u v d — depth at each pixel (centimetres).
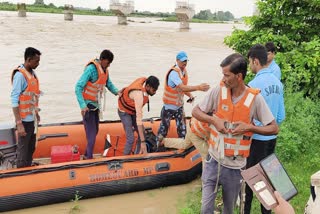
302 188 496
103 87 571
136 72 1480
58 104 979
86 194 525
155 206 517
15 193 488
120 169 544
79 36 2933
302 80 688
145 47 2417
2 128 551
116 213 498
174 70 585
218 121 330
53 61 1648
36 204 502
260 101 327
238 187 353
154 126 674
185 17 5022
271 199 217
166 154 575
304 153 609
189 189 568
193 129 489
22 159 516
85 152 602
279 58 682
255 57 395
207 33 4394
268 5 767
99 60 563
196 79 1420
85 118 571
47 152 621
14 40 2375
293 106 645
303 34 777
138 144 606
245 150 338
